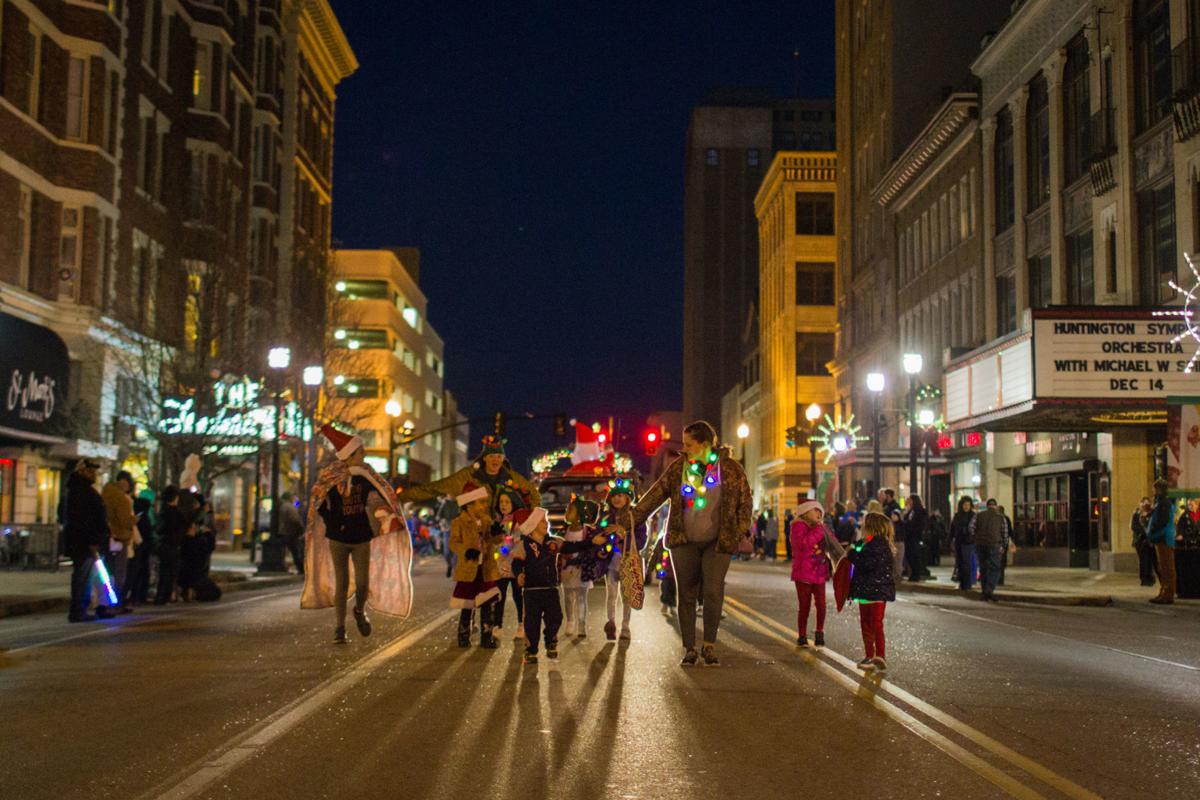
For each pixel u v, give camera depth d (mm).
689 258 143625
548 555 12555
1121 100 32500
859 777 7363
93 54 35219
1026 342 28188
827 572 14414
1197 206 28844
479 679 11320
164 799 6680
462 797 6789
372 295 93750
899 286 55281
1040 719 9555
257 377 37906
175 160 42781
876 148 60281
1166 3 30844
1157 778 7477
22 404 27078
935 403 47969
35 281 33500
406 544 14203
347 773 7348
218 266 37281
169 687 10711
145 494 22156
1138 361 27578
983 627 17969
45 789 6922
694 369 134750
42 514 34094
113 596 18094
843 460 49281
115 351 35656
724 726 9008
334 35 64250
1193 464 23422
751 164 135500
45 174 33844
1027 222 39438
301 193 60438
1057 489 37219
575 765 7617
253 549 36375
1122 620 19875
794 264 80312
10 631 16062
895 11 56531
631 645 14445
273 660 12625
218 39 45219
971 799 6844
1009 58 40844
